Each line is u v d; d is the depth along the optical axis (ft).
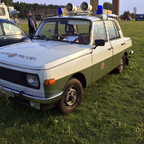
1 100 12.17
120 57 16.48
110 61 14.37
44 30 13.82
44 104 9.05
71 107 11.05
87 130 9.60
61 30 13.07
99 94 13.80
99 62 12.49
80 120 10.37
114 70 18.22
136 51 28.99
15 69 8.81
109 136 9.21
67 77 9.51
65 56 9.50
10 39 19.77
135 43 35.83
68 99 10.58
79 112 11.21
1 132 9.16
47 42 12.58
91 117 10.74
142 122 10.41
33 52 9.89
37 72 8.21
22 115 10.62
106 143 8.72
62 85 9.29
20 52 10.02
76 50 10.66
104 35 13.71
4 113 10.78
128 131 9.55
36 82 8.51
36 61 8.68
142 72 19.01
